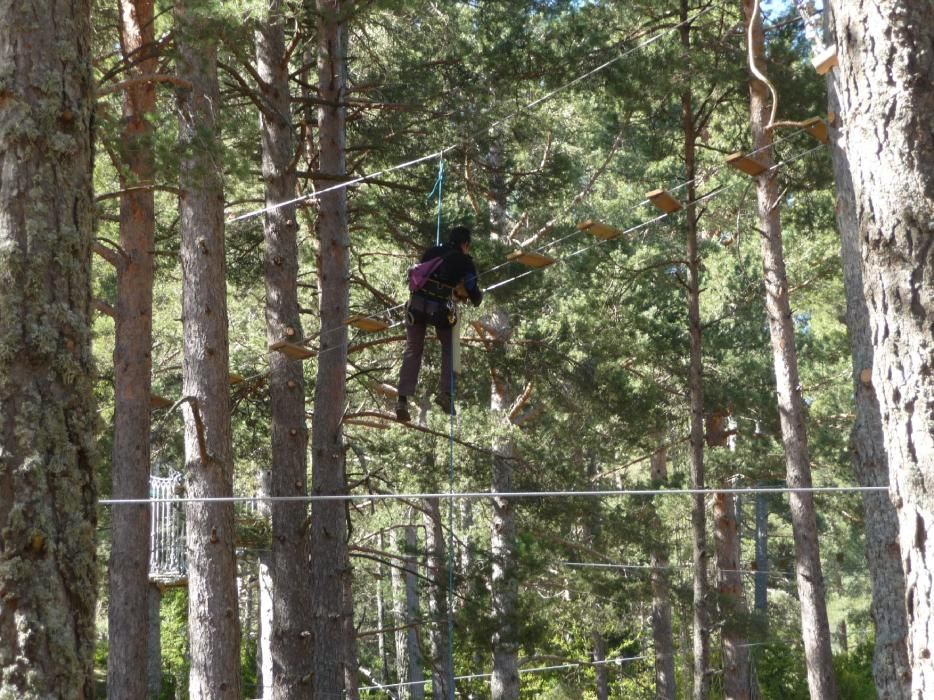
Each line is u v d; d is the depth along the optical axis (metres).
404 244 16.12
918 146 5.07
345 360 13.37
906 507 4.99
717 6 14.84
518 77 14.62
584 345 17.56
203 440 11.27
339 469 13.13
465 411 18.09
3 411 5.09
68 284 5.35
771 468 21.22
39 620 4.93
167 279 17.72
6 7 5.51
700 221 19.75
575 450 19.50
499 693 18.20
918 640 4.93
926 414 4.93
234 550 11.55
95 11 12.70
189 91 11.47
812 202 17.80
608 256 17.64
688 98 15.56
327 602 12.87
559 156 16.61
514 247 15.77
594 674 28.17
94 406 5.38
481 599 17.00
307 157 16.27
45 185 5.38
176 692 25.17
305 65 14.05
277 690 12.72
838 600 43.06
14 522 4.97
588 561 21.95
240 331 20.50
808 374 23.80
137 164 11.58
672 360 19.11
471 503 27.14
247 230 16.17
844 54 5.37
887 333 5.08
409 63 14.70
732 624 16.28
